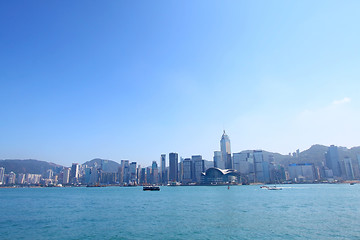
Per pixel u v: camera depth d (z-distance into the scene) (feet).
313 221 181.16
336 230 149.69
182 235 143.54
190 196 535.60
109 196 589.73
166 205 329.11
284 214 219.41
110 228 167.12
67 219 209.26
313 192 645.51
